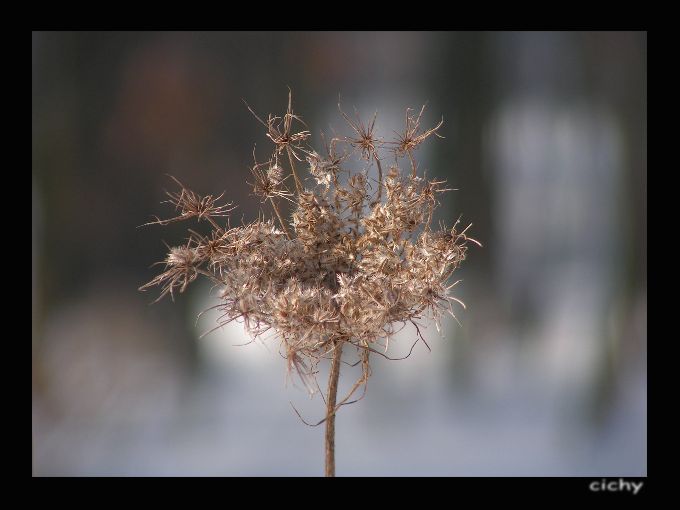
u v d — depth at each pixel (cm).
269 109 491
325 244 154
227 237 152
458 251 154
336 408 150
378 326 142
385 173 162
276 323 140
